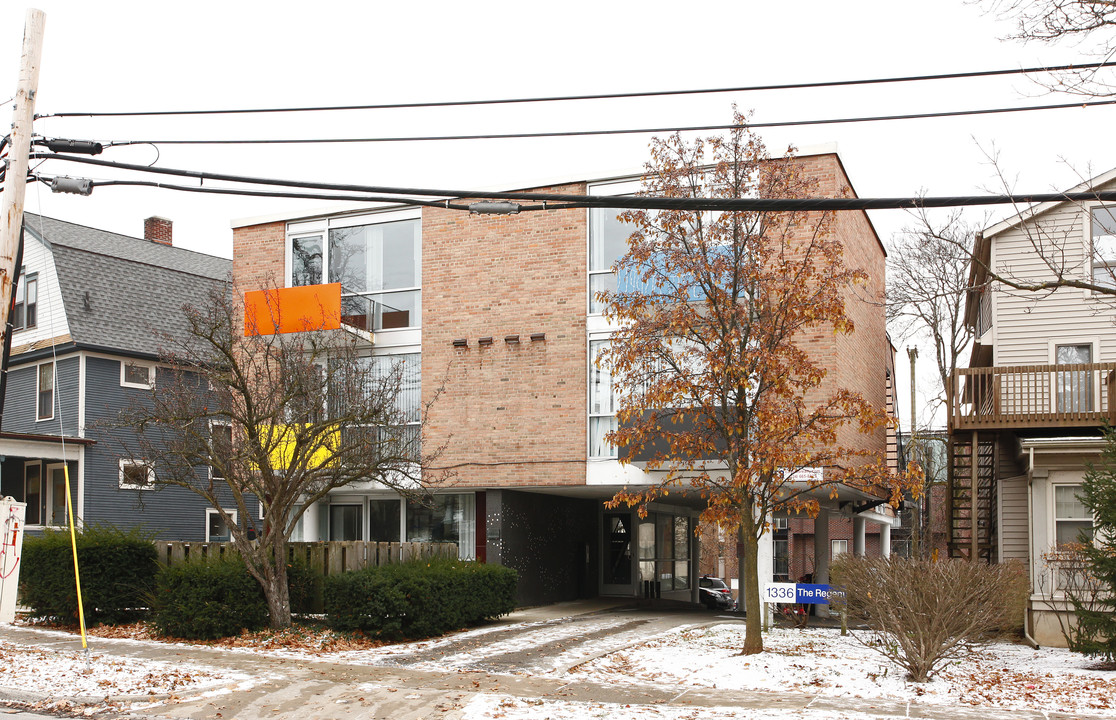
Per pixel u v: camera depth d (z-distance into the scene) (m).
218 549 17.19
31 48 11.98
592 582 25.92
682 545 30.78
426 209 21.41
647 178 16.45
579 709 10.38
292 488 15.73
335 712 10.35
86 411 27.28
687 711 10.31
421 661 13.56
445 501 22.58
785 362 14.97
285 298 20.66
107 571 16.95
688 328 14.23
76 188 11.97
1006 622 14.72
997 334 21.17
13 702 11.02
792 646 15.01
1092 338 20.44
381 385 17.50
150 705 10.68
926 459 34.62
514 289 20.55
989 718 10.08
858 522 26.80
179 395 16.28
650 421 14.65
